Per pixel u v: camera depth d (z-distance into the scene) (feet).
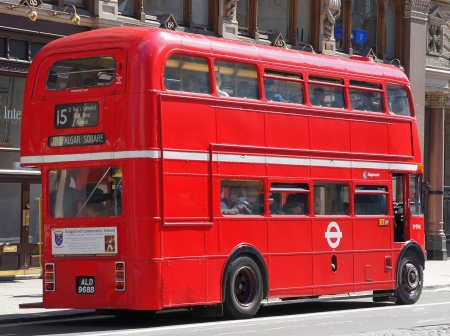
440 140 137.08
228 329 55.21
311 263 66.13
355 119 70.38
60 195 57.67
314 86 67.05
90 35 56.85
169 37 56.49
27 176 86.99
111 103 55.47
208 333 52.80
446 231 140.56
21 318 62.49
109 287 55.67
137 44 55.16
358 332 54.03
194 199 57.41
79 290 56.75
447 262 131.34
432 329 52.60
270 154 62.85
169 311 70.23
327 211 67.82
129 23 94.12
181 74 57.11
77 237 56.95
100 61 56.13
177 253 56.29
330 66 68.64
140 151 54.65
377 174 72.28
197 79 58.18
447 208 140.87
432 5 136.46
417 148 76.95
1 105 84.58
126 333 53.06
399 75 75.92
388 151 73.56
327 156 67.51
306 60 66.74
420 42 132.57
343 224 69.05
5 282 84.58
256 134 61.82
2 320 61.52
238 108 60.64
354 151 70.08
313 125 66.49
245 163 60.90
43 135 57.98
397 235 76.43
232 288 59.98
